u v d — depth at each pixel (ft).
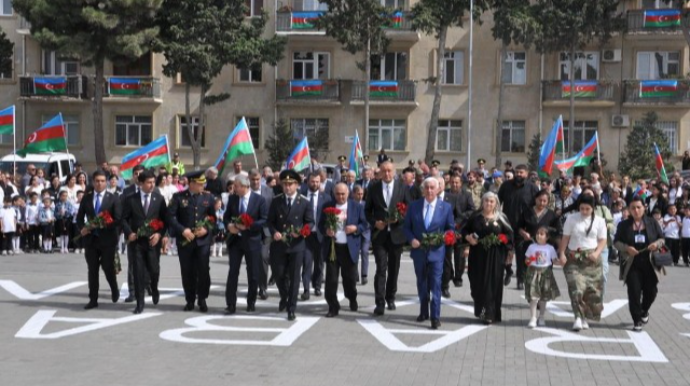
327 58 130.93
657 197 71.26
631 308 37.32
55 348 32.53
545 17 112.88
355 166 80.69
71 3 108.99
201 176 41.22
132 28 112.06
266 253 45.37
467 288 50.88
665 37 124.26
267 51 116.37
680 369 29.84
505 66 128.47
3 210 69.15
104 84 129.70
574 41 116.16
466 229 39.11
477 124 129.49
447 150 130.00
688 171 95.04
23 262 63.67
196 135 132.57
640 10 122.83
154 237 41.06
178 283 52.19
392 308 42.24
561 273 58.90
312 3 130.00
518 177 47.80
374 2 109.91
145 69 132.36
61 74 132.77
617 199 68.49
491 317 38.40
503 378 28.12
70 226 71.31
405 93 128.06
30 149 79.92
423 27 112.47
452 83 129.59
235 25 115.24
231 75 131.34
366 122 115.55
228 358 30.81
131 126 132.77
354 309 41.83
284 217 39.65
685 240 68.18
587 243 37.27
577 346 33.78
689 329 37.99
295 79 130.41
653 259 37.22
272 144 121.49
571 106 118.62
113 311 41.39
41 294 47.26
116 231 42.42
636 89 124.57
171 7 115.03
